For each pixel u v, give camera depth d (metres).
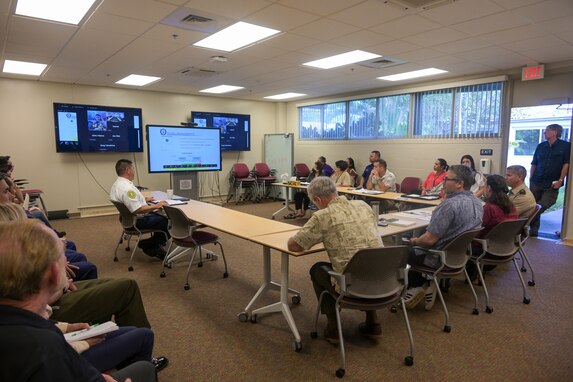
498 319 2.78
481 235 3.08
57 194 6.85
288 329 2.63
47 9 3.25
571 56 4.91
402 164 7.25
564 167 4.99
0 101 6.22
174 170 7.00
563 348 2.37
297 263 4.10
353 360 2.25
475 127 6.14
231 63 5.32
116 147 7.26
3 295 0.87
